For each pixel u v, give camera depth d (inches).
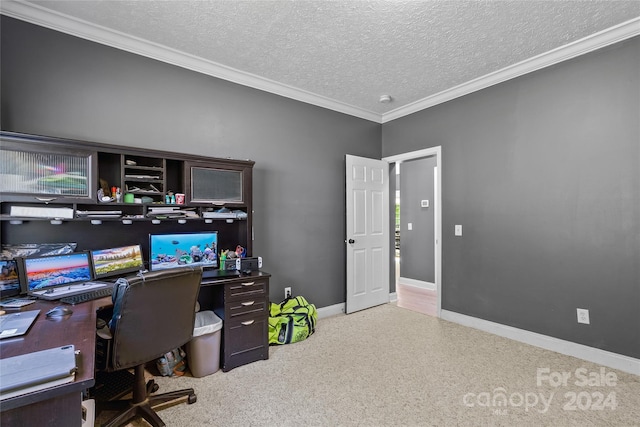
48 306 66.4
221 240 115.1
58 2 79.1
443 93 137.4
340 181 152.7
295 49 102.0
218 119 115.3
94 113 91.6
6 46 79.7
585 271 100.0
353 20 86.2
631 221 91.3
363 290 154.9
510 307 118.0
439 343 113.0
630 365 90.8
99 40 91.9
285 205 133.4
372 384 85.5
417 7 80.7
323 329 127.6
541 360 99.1
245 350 97.1
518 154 115.8
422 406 75.5
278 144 131.3
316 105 143.8
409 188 212.4
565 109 104.0
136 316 60.4
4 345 45.8
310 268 141.0
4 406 32.1
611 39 93.0
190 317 72.1
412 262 211.3
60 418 36.7
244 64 112.4
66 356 40.9
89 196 81.0
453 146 136.8
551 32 92.4
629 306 91.5
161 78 103.4
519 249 115.6
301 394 80.9
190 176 98.0
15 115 80.6
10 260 71.6
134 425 69.2
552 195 107.2
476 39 95.9
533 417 71.2
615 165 94.0
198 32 92.4
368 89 134.3
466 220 131.9
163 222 102.8
